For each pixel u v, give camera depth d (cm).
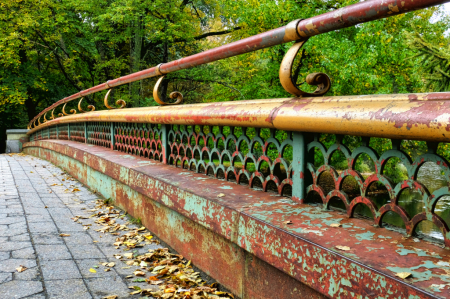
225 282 202
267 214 169
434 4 113
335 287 123
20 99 1903
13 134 1769
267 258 157
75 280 212
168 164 335
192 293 196
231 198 201
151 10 1444
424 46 721
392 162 810
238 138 231
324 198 172
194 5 1795
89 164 476
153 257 255
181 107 290
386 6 126
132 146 428
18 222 332
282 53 1152
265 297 169
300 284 147
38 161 929
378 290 107
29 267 229
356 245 128
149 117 338
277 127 182
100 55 1766
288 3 1064
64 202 423
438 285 98
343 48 927
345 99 146
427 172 1330
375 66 930
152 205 301
